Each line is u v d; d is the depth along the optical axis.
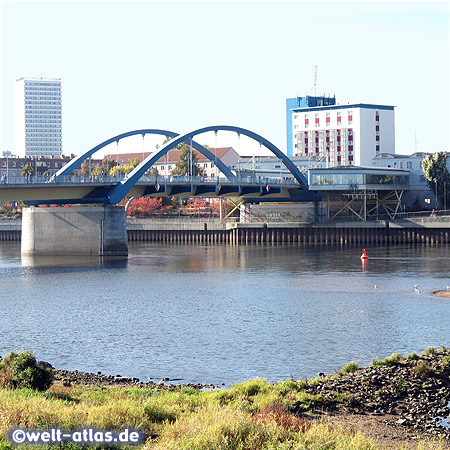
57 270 120.88
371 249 157.25
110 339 63.69
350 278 104.25
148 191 159.38
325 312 75.94
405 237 170.88
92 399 37.84
